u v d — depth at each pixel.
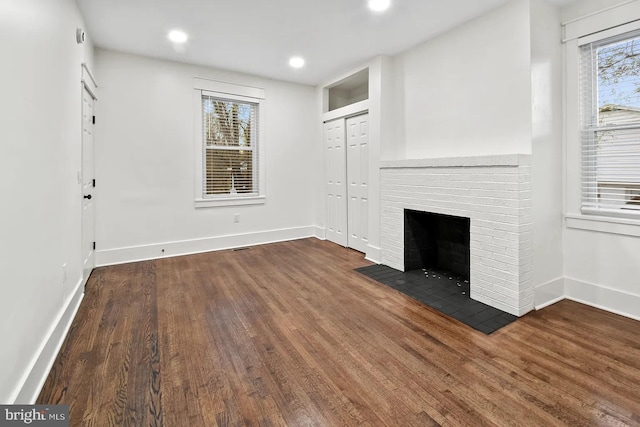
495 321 2.40
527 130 2.56
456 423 1.43
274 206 5.06
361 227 4.47
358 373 1.80
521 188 2.44
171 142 4.16
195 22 3.04
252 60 4.05
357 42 3.47
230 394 1.63
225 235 4.66
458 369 1.82
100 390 1.65
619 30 2.39
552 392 1.62
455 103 3.16
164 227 4.18
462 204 2.86
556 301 2.76
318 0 2.66
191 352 2.01
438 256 3.71
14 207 1.43
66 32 2.32
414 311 2.60
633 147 2.42
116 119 3.79
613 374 1.76
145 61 3.93
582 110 2.66
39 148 1.76
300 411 1.51
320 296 2.92
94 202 3.65
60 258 2.14
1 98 1.33
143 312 2.58
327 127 5.06
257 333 2.25
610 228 2.53
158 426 1.42
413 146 3.67
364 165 4.36
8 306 1.35
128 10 2.81
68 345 2.08
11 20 1.43
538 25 2.56
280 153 5.06
